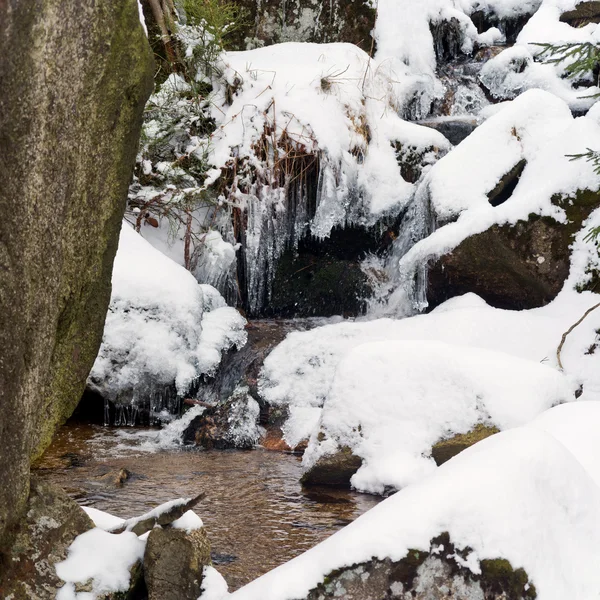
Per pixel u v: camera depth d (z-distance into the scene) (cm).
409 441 464
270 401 643
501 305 746
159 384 663
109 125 221
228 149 837
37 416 219
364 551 220
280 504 447
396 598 217
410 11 1095
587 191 703
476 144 801
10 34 171
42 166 191
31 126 183
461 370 470
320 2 1052
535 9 1188
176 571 251
